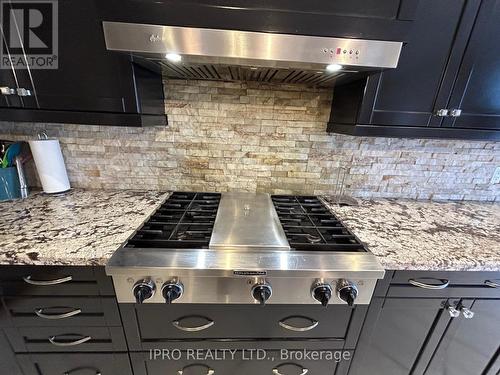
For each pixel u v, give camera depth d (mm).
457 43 885
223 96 1210
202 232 954
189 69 978
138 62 875
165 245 835
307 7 685
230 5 668
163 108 1202
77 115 935
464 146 1335
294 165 1348
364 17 693
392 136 1014
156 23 679
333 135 1298
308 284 794
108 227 936
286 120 1265
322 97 1235
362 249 867
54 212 1048
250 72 998
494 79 942
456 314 896
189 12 668
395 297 888
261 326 897
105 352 918
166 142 1274
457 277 870
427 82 935
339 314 891
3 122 1177
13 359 908
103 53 849
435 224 1106
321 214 1147
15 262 747
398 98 952
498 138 1030
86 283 805
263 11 678
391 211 1241
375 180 1395
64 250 771
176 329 886
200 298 804
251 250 833
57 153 1194
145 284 746
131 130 1244
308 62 746
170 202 1196
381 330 943
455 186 1415
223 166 1334
